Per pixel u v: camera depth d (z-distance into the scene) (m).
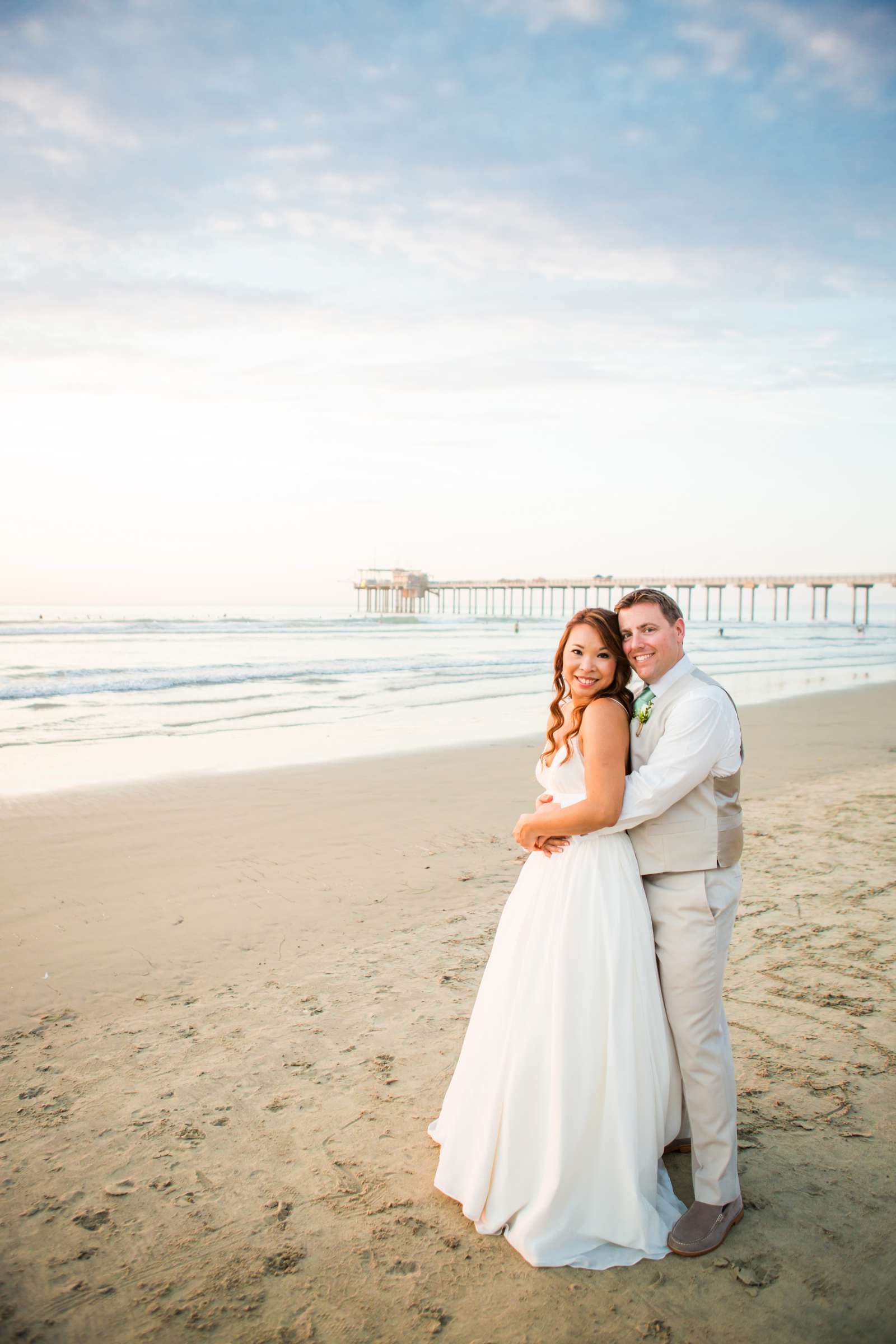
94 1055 3.20
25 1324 1.93
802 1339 1.89
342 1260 2.15
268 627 49.44
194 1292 2.04
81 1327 1.92
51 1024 3.46
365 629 51.50
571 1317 1.96
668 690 2.24
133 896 5.05
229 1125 2.75
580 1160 2.19
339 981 3.88
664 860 2.22
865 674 23.05
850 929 4.50
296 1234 2.24
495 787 8.36
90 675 19.33
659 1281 2.08
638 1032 2.21
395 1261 2.14
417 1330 1.92
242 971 3.99
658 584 88.94
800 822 6.82
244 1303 2.00
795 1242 2.22
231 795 7.93
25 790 8.09
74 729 12.20
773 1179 2.49
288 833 6.55
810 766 9.53
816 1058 3.19
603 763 2.17
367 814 7.20
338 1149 2.62
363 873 5.53
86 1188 2.43
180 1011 3.57
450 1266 2.13
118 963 4.07
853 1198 2.40
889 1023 3.46
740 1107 2.87
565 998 2.20
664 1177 2.43
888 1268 2.12
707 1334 1.91
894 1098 2.91
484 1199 2.27
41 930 4.50
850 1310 1.98
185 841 6.31
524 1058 2.24
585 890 2.24
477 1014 2.42
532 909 2.32
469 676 20.89
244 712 14.18
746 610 140.00
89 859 5.81
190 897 5.04
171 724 12.77
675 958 2.23
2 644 30.30
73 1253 2.17
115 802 7.56
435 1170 2.53
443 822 6.94
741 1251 2.19
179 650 29.30
